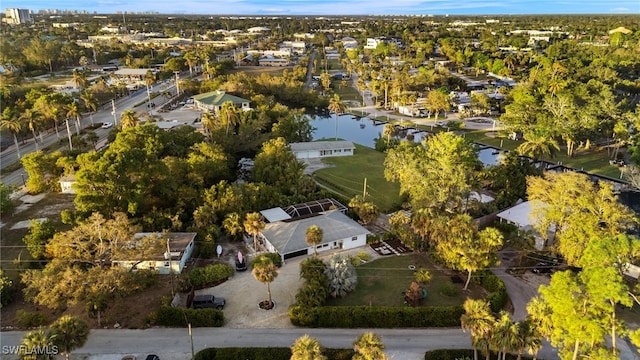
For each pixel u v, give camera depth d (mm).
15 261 61406
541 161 113438
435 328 52438
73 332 40406
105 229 56656
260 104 162750
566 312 36375
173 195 75938
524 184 84000
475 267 56469
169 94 192750
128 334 50656
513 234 67688
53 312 54250
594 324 35156
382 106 189250
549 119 123875
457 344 49531
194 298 55219
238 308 55500
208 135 124250
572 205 60062
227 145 108625
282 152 92312
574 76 186375
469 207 75750
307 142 124500
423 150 84062
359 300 57219
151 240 58812
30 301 55625
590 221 57406
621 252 40031
